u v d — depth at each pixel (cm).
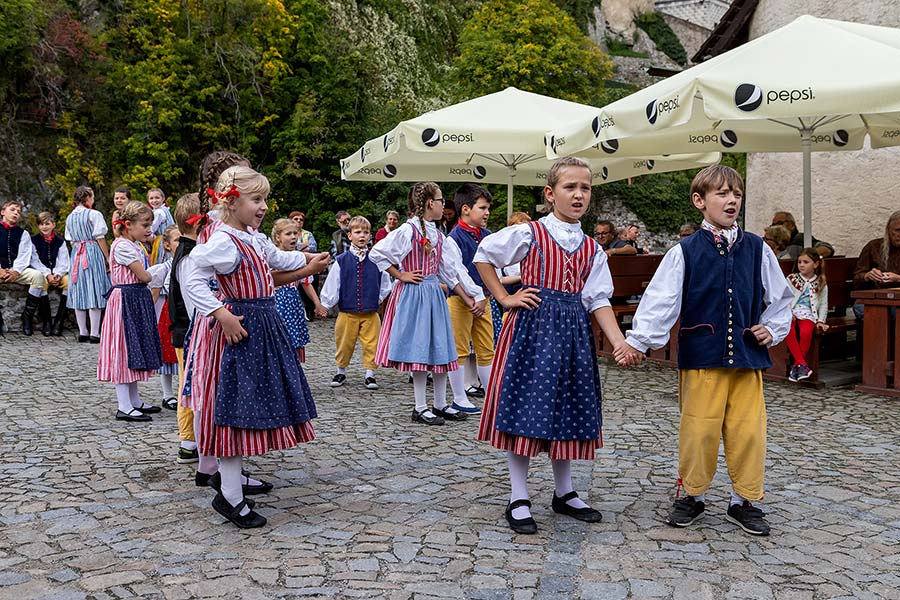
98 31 1644
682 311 345
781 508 373
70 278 1009
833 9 1052
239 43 1753
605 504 379
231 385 343
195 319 372
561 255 343
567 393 341
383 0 2344
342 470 438
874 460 458
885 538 336
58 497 389
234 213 351
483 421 352
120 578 291
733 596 278
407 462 455
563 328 342
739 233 346
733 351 334
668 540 331
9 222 1064
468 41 2147
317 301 732
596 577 293
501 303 348
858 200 1023
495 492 397
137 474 431
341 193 1694
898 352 646
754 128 814
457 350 598
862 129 833
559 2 3797
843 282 805
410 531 340
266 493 395
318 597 275
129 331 572
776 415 580
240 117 1723
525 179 1047
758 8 1212
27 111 1550
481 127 734
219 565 303
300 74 1809
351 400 652
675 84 580
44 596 276
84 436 521
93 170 1579
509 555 314
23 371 793
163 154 1614
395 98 2123
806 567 304
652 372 774
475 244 632
